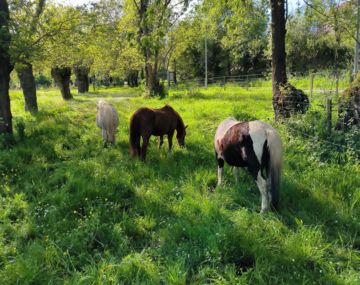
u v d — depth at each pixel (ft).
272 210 16.62
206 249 13.58
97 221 15.70
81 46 38.22
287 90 32.04
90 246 14.49
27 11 31.27
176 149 28.45
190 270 12.92
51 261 13.24
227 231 14.38
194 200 18.01
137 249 14.67
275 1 32.09
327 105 25.03
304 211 16.49
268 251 13.35
